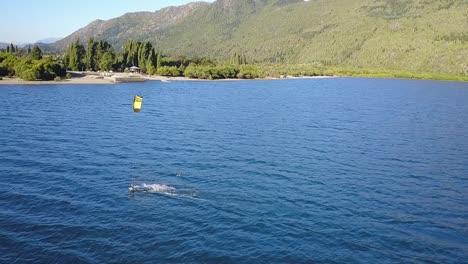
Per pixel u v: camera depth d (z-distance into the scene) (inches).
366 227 1192.8
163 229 1144.2
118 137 2354.8
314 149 2178.9
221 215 1246.3
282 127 2839.6
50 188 1459.2
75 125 2721.5
